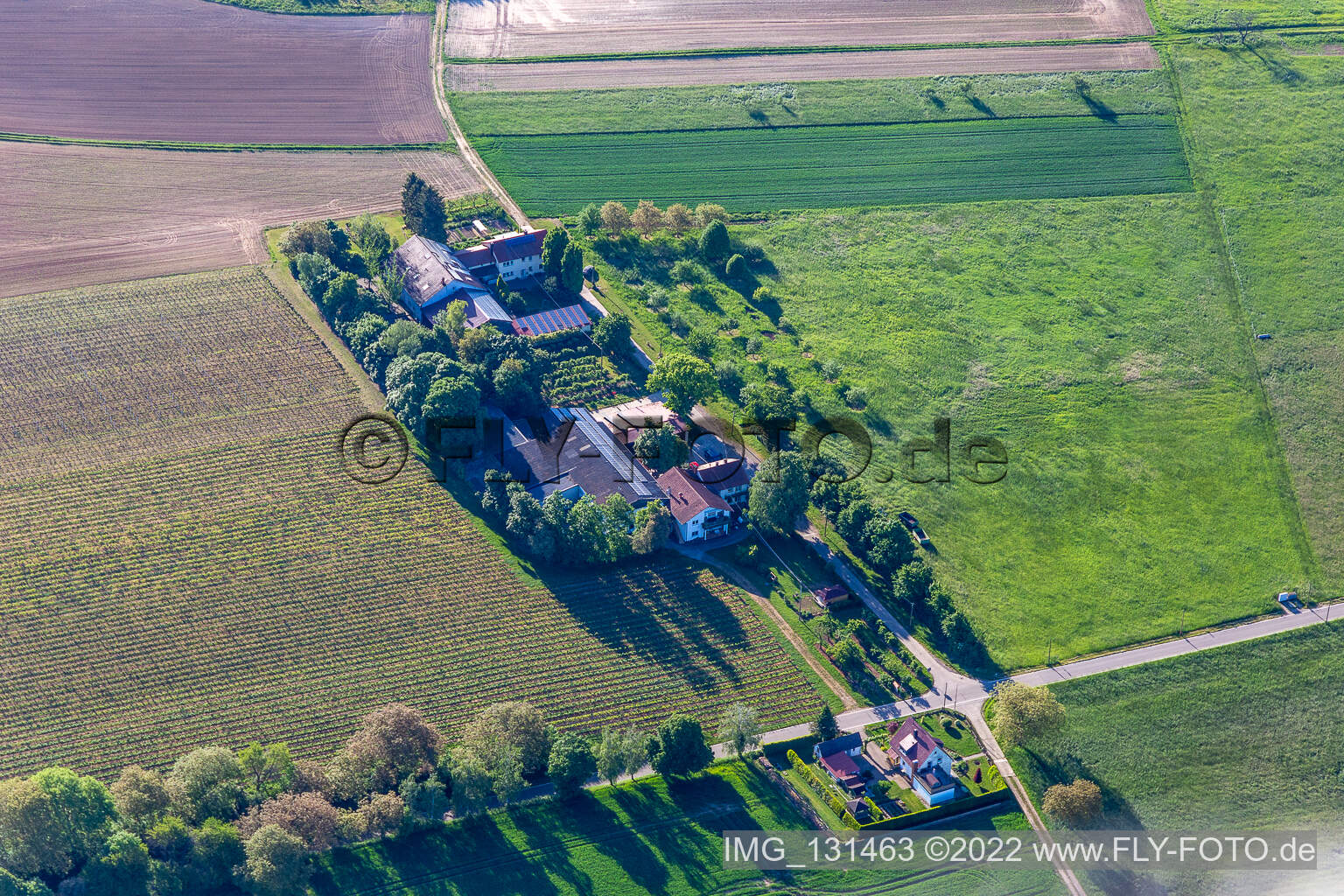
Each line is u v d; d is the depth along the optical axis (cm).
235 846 16612
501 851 17288
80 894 15950
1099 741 18975
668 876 17050
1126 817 17988
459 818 17700
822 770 18500
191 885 16500
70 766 18175
